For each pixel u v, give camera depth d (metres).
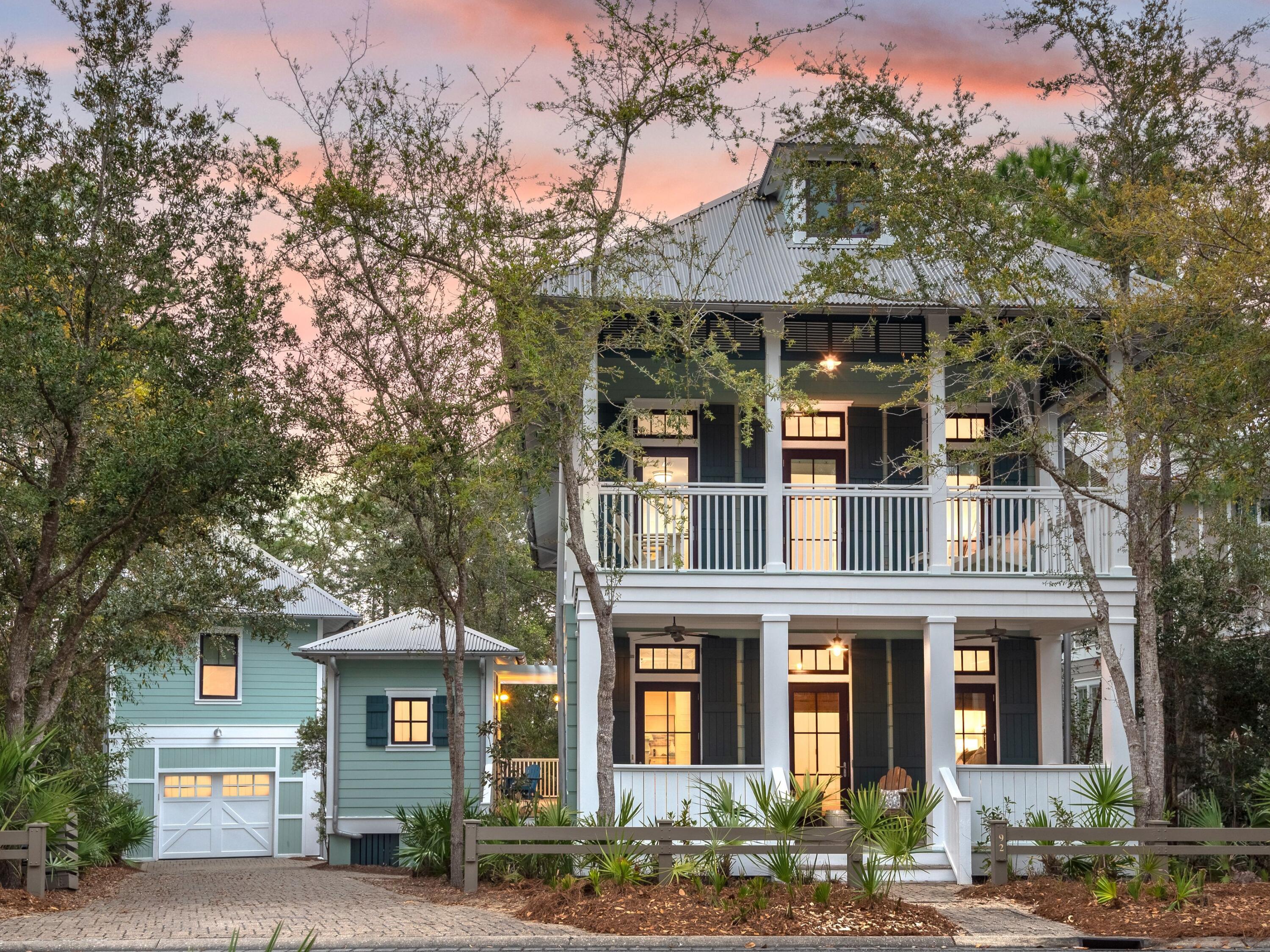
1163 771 16.08
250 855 30.70
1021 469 20.03
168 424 15.05
